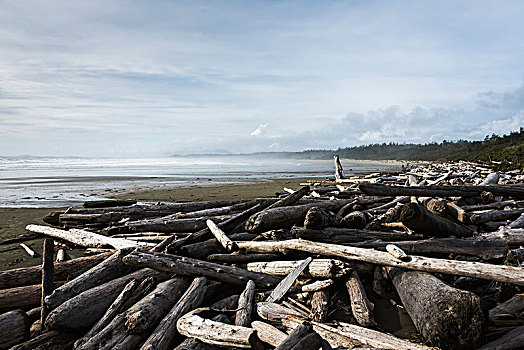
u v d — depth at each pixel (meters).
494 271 4.00
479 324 3.31
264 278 4.95
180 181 25.28
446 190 8.38
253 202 8.72
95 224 8.97
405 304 4.22
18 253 7.29
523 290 4.32
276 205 7.11
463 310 3.37
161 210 10.06
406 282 4.34
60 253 6.84
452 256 5.33
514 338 3.23
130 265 5.04
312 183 20.88
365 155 196.12
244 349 3.08
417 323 3.78
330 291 4.85
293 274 4.74
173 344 3.54
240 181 25.16
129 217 9.42
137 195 16.22
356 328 3.57
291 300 4.48
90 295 4.07
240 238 6.38
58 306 3.87
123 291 4.05
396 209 7.04
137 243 6.93
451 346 3.42
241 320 3.81
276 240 6.05
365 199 9.55
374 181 16.67
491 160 37.81
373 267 5.17
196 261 4.98
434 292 3.73
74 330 3.76
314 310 4.16
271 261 5.53
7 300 4.36
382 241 5.58
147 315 3.63
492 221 7.34
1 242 8.13
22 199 15.55
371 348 3.10
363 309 4.08
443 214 7.39
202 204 10.66
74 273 5.15
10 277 4.98
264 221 6.19
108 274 4.89
